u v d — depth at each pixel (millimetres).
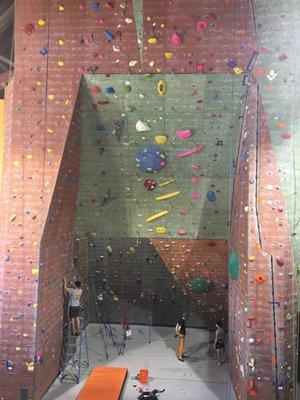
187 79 6309
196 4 6234
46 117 6641
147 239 8359
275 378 6020
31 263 6668
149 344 9344
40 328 6742
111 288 9820
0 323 6719
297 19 6047
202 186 7305
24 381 6598
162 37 6297
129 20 6316
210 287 9070
